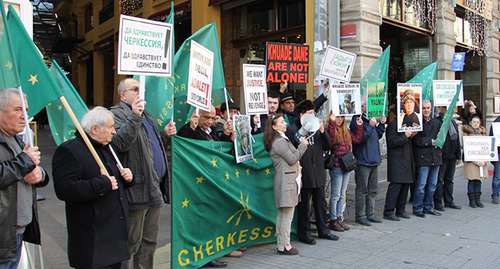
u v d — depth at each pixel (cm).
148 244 425
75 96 417
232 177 539
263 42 1114
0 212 287
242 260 527
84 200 319
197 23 1171
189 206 485
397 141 704
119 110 396
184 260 475
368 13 931
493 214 774
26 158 289
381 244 587
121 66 386
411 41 1245
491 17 1550
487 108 1580
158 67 415
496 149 828
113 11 1723
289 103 652
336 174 643
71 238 330
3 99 297
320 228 609
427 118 759
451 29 1280
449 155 805
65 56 2742
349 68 668
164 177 430
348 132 652
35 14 2277
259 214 569
